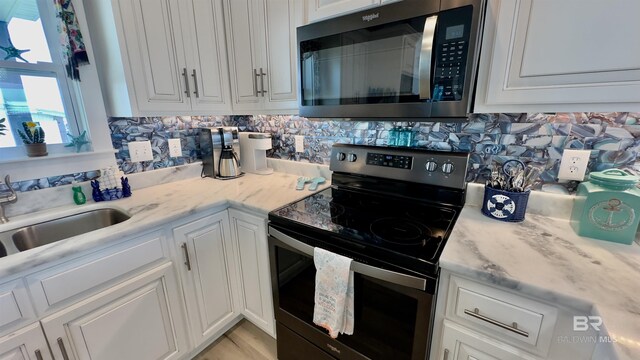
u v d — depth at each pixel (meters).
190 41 1.45
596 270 0.74
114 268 1.08
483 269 0.75
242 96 1.62
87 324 1.02
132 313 1.16
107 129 1.45
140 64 1.29
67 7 1.21
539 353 0.73
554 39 0.78
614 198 0.85
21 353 0.88
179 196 1.47
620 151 0.96
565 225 1.02
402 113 1.04
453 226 1.03
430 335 0.89
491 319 0.78
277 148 1.97
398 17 0.95
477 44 0.86
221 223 1.47
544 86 0.82
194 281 1.38
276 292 1.31
